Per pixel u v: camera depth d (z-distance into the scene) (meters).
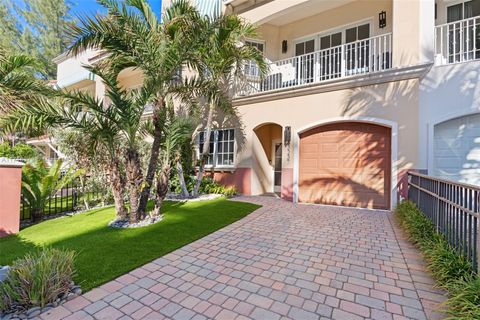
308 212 8.00
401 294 3.35
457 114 7.55
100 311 3.10
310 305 3.15
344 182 9.16
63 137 8.45
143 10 7.00
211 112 10.62
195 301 3.28
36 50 27.80
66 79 19.97
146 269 4.16
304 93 9.80
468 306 2.62
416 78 7.81
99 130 6.40
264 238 5.58
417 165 7.75
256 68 11.77
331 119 9.22
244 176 11.62
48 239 5.45
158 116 6.90
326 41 11.64
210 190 11.48
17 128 6.20
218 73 10.00
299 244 5.21
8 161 5.95
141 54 6.39
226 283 3.72
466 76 7.50
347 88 8.91
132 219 6.56
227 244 5.24
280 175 12.12
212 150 12.71
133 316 3.00
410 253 4.70
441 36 8.09
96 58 14.34
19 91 6.75
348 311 3.02
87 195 8.98
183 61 6.85
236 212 7.77
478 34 8.25
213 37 8.48
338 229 6.20
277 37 12.85
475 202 3.37
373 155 8.69
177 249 4.96
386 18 9.99
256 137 11.62
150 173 6.94
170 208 8.23
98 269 4.07
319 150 9.67
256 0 11.67
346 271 4.02
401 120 7.98
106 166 8.20
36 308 3.08
